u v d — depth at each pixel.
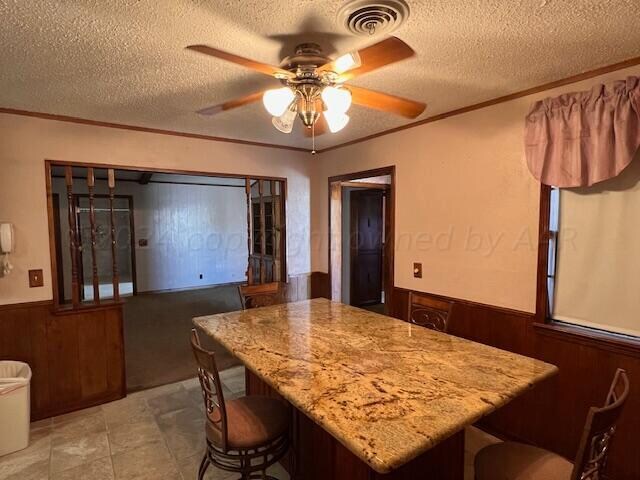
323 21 1.44
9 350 2.56
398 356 1.71
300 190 4.09
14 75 1.94
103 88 2.16
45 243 2.68
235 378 3.35
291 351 1.78
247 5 1.33
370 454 1.00
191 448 2.31
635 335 1.91
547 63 1.87
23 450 2.29
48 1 1.28
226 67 1.87
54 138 2.71
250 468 1.58
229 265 8.06
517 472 1.34
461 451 1.69
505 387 1.39
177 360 3.75
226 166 3.56
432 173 2.88
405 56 1.38
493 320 2.50
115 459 2.21
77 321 2.79
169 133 3.21
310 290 4.23
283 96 1.61
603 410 1.06
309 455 1.82
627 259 1.92
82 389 2.82
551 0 1.31
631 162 1.87
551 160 2.10
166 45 1.64
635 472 1.89
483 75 2.03
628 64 1.84
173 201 7.35
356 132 3.31
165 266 7.32
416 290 3.05
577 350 2.09
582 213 2.07
